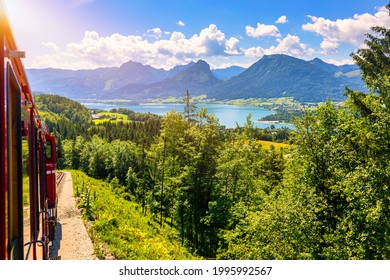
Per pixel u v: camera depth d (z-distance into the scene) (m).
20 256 4.92
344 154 19.84
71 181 50.81
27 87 6.53
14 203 4.71
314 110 21.81
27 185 6.19
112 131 135.88
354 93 20.09
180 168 45.09
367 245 15.29
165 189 45.28
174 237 36.03
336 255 16.02
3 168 3.70
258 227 19.56
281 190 23.84
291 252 17.47
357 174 15.61
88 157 90.00
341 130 20.72
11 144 4.53
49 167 18.22
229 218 35.16
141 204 50.22
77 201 33.19
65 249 19.23
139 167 75.88
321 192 19.84
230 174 38.44
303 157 21.41
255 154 46.09
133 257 18.91
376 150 16.41
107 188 55.28
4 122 3.77
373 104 18.56
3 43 3.88
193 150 41.59
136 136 119.12
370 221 14.83
